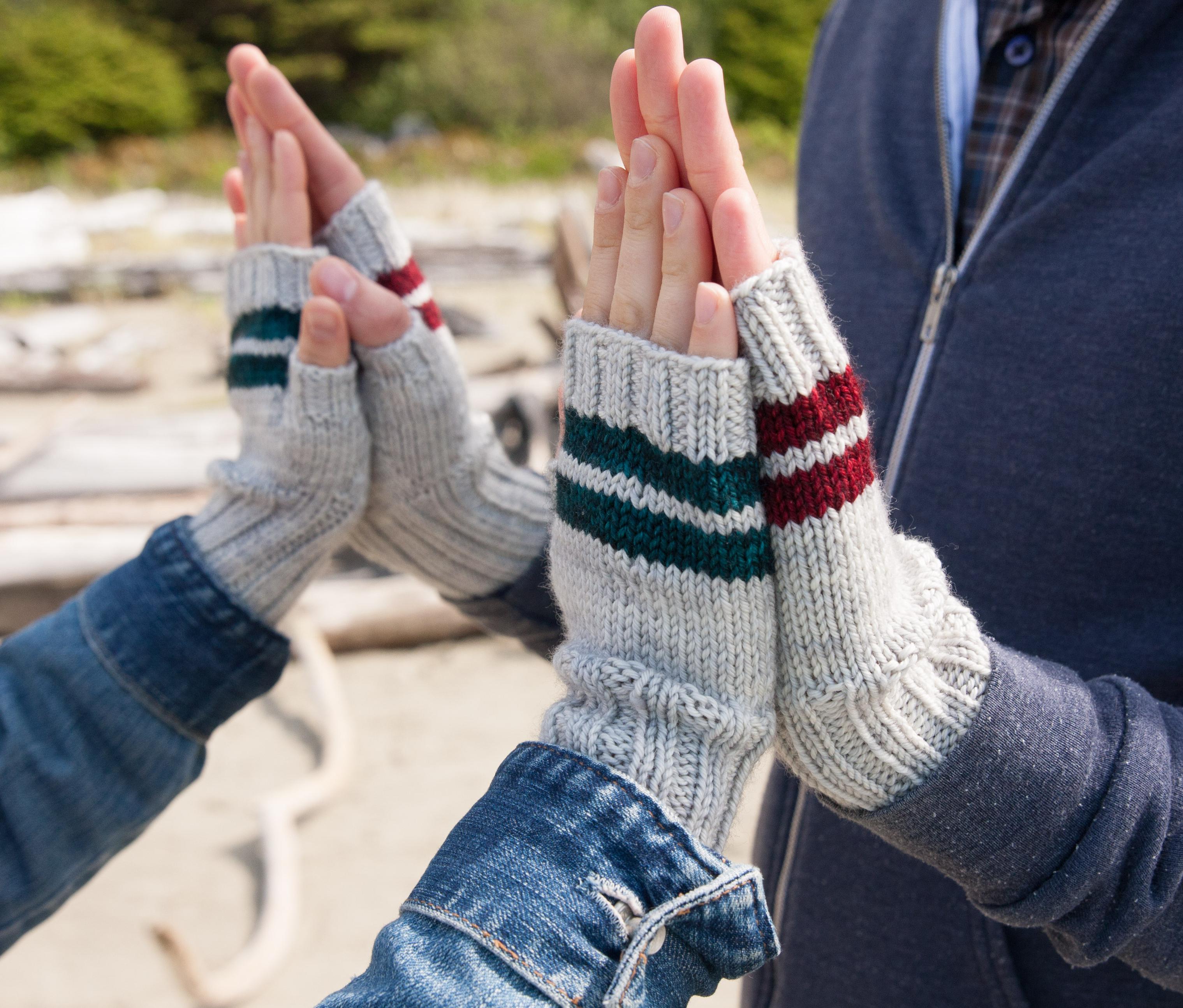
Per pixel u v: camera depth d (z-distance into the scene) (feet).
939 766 2.12
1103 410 2.55
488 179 38.88
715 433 2.02
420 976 1.80
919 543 2.37
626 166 2.19
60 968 6.70
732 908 1.94
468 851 1.95
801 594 2.10
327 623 10.15
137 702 2.91
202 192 35.78
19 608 10.08
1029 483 2.69
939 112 2.97
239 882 7.47
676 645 2.13
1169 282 2.44
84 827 2.89
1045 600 2.70
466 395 3.32
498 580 3.43
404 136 46.93
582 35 50.31
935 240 3.01
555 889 1.87
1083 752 2.08
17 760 2.81
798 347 2.02
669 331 2.06
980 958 2.83
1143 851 2.09
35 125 42.14
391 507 3.31
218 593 2.99
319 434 3.01
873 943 3.04
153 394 17.29
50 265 23.32
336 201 3.32
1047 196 2.69
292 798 8.01
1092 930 2.18
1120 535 2.58
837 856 3.10
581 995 1.81
